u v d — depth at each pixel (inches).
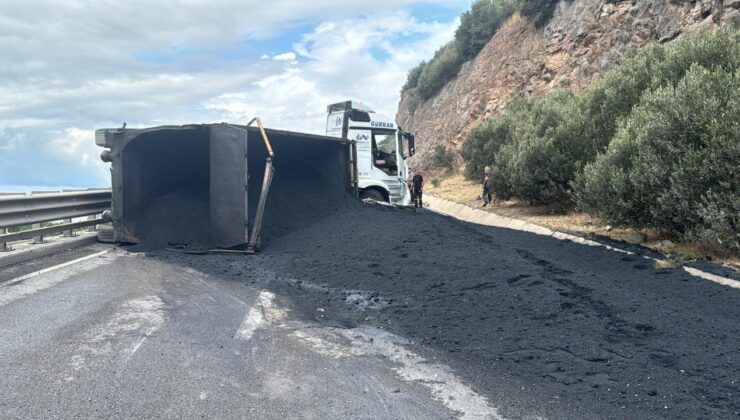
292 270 331.9
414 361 183.8
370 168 619.2
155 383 154.4
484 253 351.3
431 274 307.6
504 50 1401.3
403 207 566.6
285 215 463.2
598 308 240.5
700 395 154.3
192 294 265.9
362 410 141.9
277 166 537.6
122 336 195.5
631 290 270.5
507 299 257.1
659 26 831.1
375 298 272.4
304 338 206.2
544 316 232.2
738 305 239.9
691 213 340.8
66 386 150.2
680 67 464.1
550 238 450.0
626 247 375.9
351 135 615.2
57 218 386.9
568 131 599.2
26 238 357.4
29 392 145.6
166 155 465.7
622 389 159.2
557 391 158.1
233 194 386.9
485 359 186.4
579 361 182.4
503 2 1611.7
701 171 327.9
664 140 362.9
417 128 1923.0
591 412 143.7
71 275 295.4
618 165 414.0
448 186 1225.4
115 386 151.1
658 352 188.5
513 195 718.5
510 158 717.9
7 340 186.4
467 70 1633.9
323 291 286.7
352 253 362.3
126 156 409.1
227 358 178.7
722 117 326.3
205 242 403.9
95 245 401.4
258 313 238.1
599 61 984.9
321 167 558.3
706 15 729.6
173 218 430.0
